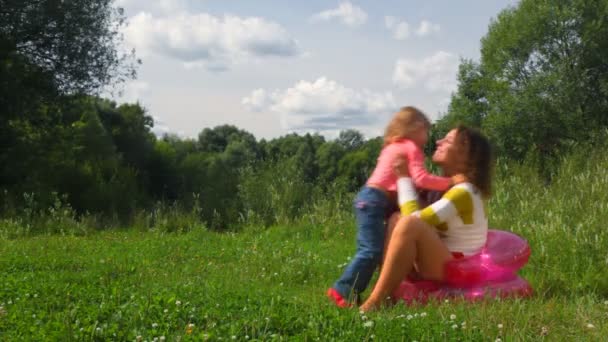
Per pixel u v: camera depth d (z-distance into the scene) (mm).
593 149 12188
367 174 13602
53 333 3828
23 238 11336
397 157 5141
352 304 5059
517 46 27453
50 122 23141
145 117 50219
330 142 75188
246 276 7129
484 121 27641
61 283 5977
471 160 5027
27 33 21828
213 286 5668
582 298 5191
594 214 7762
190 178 33094
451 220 4980
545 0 26875
